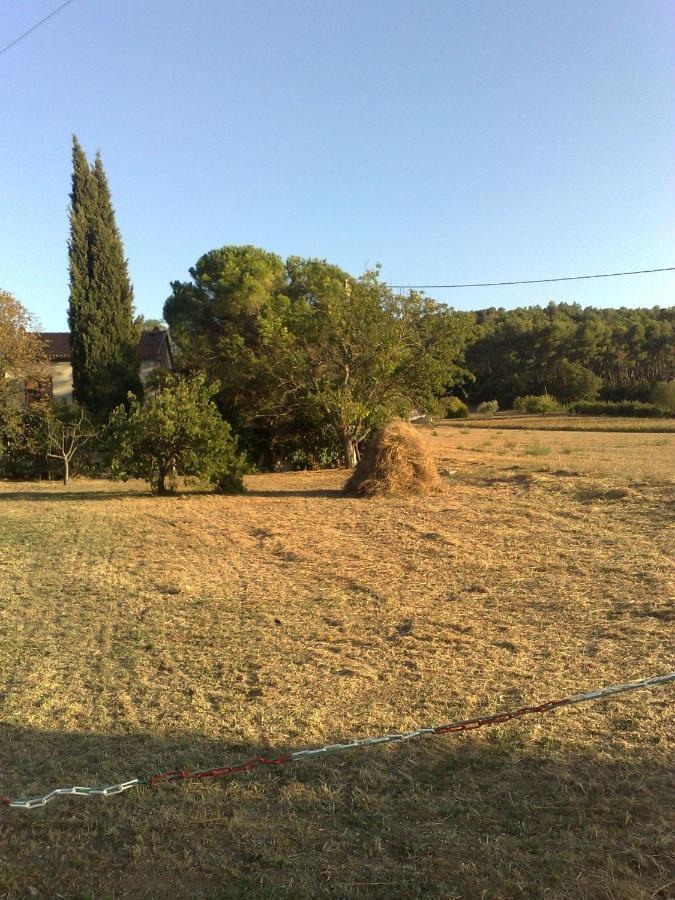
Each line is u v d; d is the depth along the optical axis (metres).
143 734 4.50
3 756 4.25
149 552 10.73
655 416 60.91
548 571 8.30
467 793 3.63
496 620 6.64
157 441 17.81
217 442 17.86
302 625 6.76
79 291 29.91
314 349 24.45
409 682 5.20
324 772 3.92
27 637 6.68
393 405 25.64
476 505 13.88
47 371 30.02
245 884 2.95
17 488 22.62
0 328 24.02
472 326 24.89
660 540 9.47
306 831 3.33
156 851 3.21
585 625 6.34
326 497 16.89
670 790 3.54
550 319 107.25
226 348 26.38
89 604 7.79
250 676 5.49
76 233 30.05
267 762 3.59
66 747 4.36
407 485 16.28
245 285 30.55
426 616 6.86
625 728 4.29
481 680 5.18
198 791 3.76
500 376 95.69
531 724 4.40
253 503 16.19
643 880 2.86
